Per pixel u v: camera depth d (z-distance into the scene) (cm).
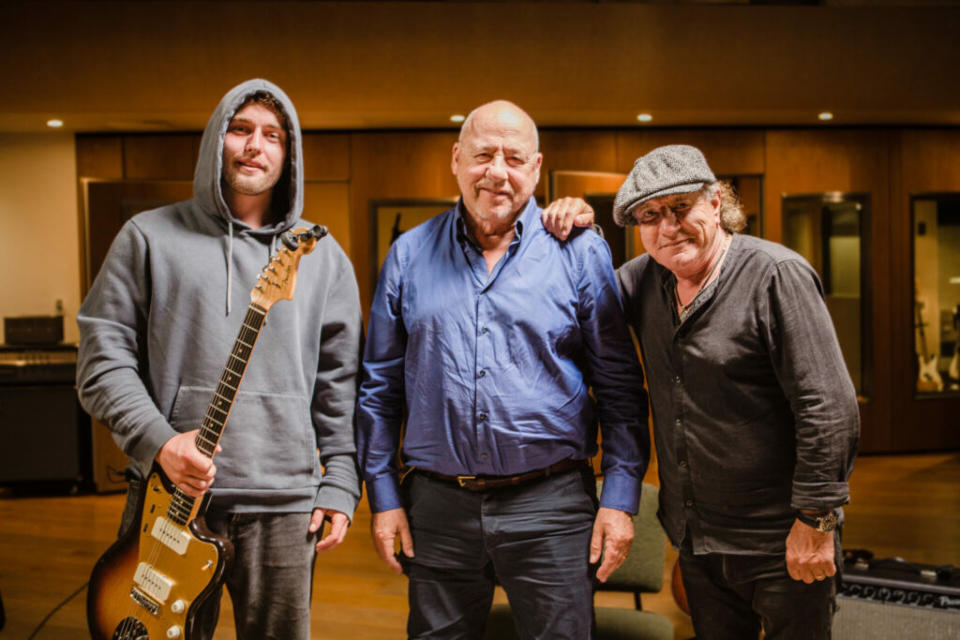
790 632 157
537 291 169
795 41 548
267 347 162
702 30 546
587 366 182
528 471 167
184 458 148
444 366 168
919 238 629
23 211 591
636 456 174
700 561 169
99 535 441
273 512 160
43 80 526
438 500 171
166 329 160
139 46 527
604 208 569
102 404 155
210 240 166
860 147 613
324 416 174
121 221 547
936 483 529
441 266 175
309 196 644
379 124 585
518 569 168
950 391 634
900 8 549
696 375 158
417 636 173
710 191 154
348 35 535
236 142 167
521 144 166
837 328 626
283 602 161
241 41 532
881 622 203
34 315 586
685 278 159
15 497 530
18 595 346
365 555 397
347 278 179
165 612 152
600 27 543
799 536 150
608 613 228
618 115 564
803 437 147
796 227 620
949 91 556
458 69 541
